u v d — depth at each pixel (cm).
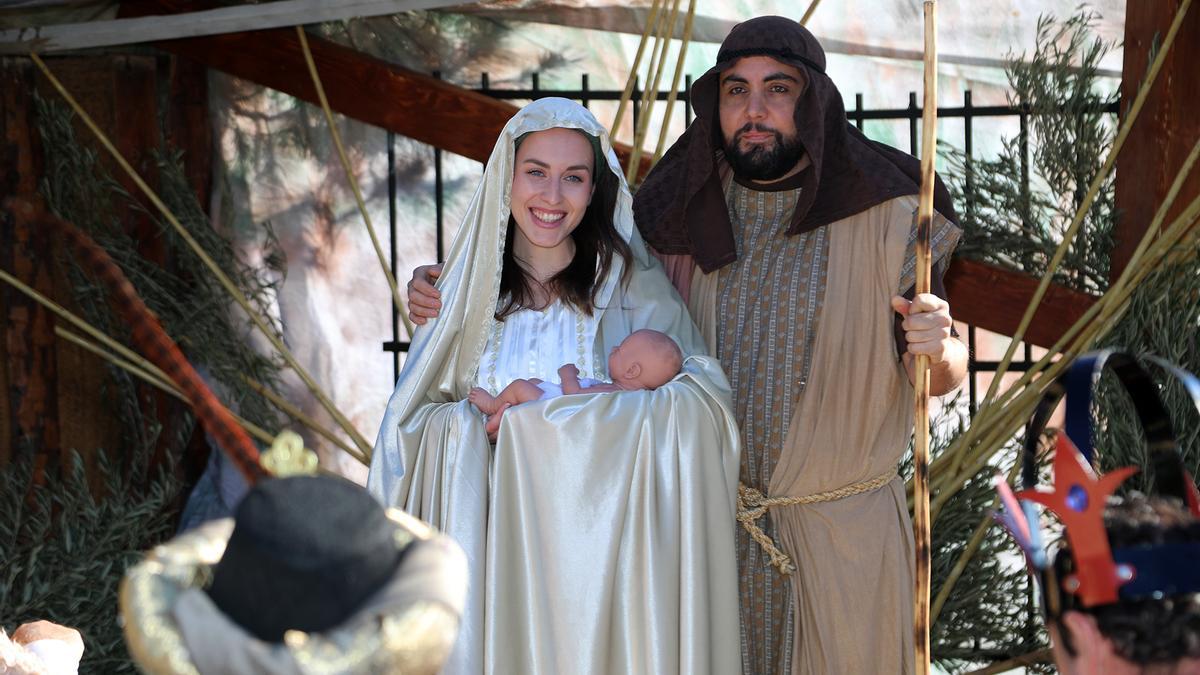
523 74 552
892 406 350
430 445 332
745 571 355
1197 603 143
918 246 308
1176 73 463
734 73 348
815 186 341
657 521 321
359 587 123
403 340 557
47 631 254
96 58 524
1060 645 151
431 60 546
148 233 526
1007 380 554
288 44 526
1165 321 440
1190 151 465
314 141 545
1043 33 508
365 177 550
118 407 523
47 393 519
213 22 493
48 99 519
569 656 314
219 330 514
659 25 543
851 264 347
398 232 552
